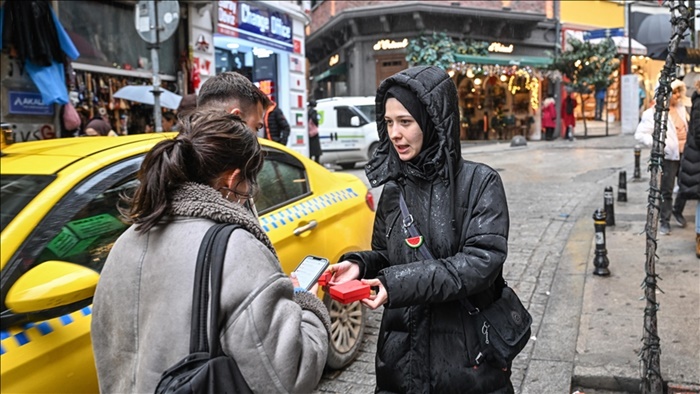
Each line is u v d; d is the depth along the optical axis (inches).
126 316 64.7
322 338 67.7
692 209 338.0
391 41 958.4
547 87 1011.9
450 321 84.1
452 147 82.2
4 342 87.5
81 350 95.8
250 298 60.7
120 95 354.0
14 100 310.5
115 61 387.2
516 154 736.3
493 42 980.6
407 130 83.4
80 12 358.9
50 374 90.5
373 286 77.9
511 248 289.7
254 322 60.0
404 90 83.1
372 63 970.7
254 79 574.6
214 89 111.8
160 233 64.7
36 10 303.6
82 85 354.3
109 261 67.2
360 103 674.8
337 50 1084.5
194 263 61.7
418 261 83.1
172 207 65.0
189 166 66.1
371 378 164.2
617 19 1137.4
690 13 135.0
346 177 203.0
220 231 63.2
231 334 60.0
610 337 176.1
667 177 280.4
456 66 906.1
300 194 171.9
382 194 90.3
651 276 140.7
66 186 109.0
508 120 1016.2
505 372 86.5
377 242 92.6
